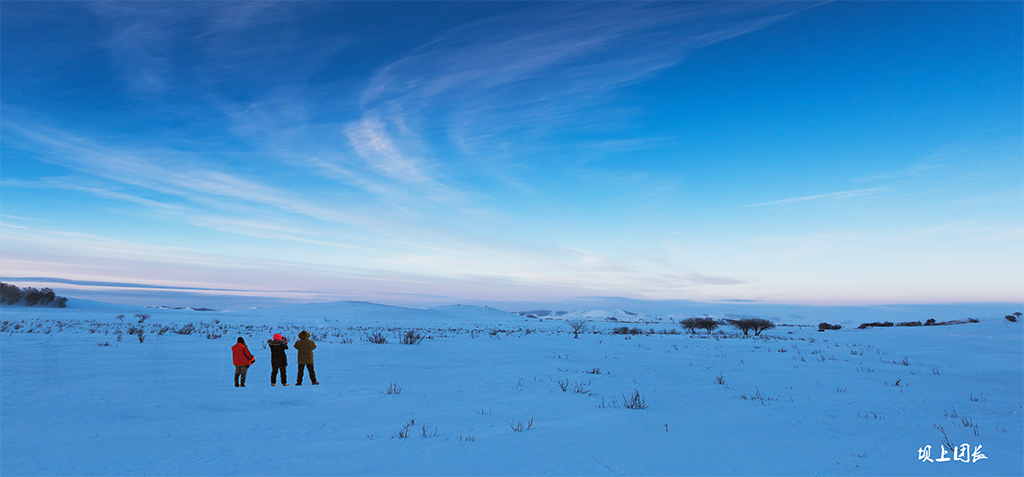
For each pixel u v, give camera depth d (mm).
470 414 9266
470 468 5617
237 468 5684
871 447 6715
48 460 6035
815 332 68250
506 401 10891
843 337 49156
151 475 5434
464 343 31531
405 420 8648
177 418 8781
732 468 5652
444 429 7855
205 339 30844
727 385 14391
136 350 21938
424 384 13797
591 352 26438
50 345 22828
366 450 6473
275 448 6621
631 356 24578
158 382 13297
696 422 8523
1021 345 33438
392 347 27188
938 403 11266
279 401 10805
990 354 27859
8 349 20609
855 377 16766
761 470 5582
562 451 6359
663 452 6340
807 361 23078
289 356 22078
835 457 6164
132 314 88250
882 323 82250
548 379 15141
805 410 10016
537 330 60500
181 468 5688
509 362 20438
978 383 15367
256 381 14242
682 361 22328
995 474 5520
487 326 78500
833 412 9812
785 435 7477
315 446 6719
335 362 19625
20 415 8891
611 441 6938
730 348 31875
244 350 13289
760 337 51250
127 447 6691
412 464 5789
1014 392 13352
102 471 5605
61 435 7414
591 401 10938
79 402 10195
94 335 31109
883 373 18109
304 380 14531
